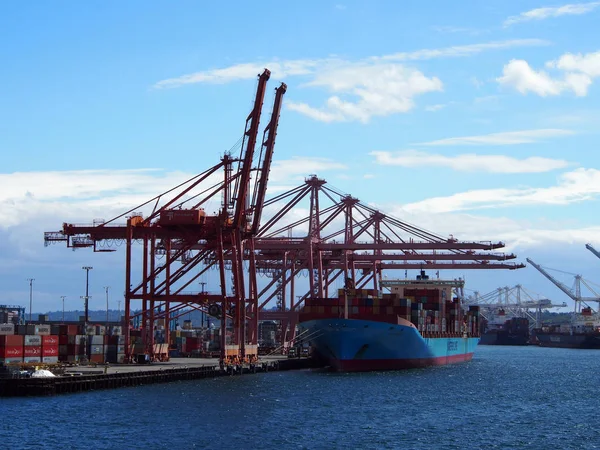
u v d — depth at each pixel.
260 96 87.75
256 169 91.56
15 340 77.19
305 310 101.19
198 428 56.84
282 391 76.94
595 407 73.00
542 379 102.06
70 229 91.19
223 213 90.00
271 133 90.62
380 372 100.56
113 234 91.25
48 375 70.69
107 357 91.62
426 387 84.81
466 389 84.88
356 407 68.19
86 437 53.19
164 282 92.19
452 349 123.25
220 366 88.19
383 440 54.62
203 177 90.75
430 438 55.78
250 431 56.34
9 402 65.31
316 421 60.84
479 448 53.09
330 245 121.62
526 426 61.50
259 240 121.19
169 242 93.56
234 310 93.00
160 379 79.56
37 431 54.59
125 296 91.50
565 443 55.16
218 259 89.88
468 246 121.62
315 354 108.38
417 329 103.88
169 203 90.94
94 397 68.50
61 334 87.75
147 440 52.72
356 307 100.06
